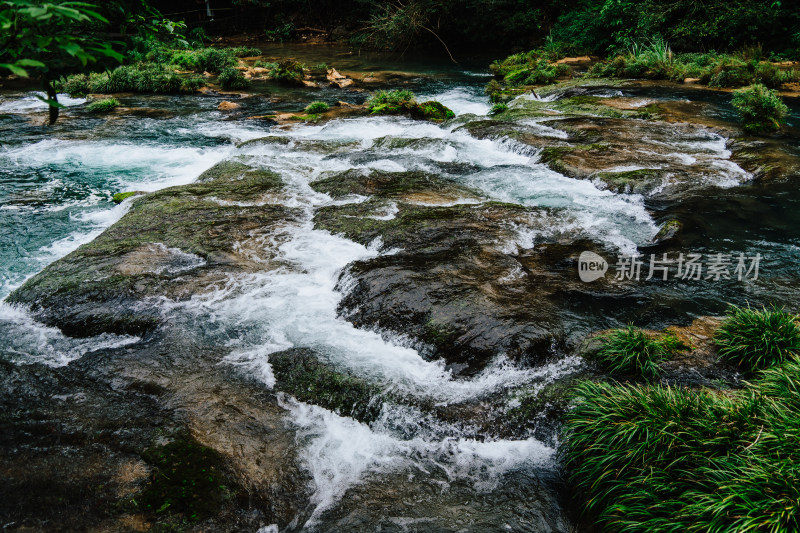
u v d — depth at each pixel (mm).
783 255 7566
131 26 4055
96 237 8211
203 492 4145
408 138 13312
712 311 6340
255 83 23438
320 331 6242
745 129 13023
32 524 3799
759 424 3945
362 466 4609
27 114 16828
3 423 4758
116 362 5727
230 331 6227
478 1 31453
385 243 7781
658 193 9688
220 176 10844
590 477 4160
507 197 9914
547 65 22906
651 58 22188
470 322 5934
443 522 4039
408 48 34781
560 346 5754
